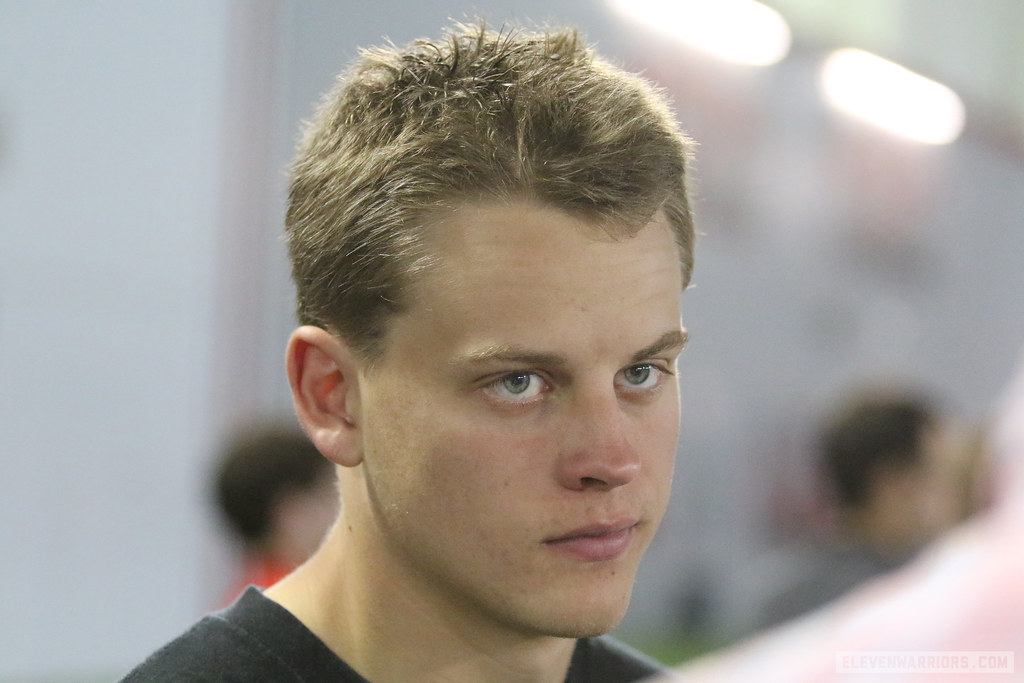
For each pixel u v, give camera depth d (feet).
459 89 10.11
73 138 36.60
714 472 56.65
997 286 75.10
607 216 9.36
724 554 56.13
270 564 24.66
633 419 9.99
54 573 35.88
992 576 4.18
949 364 71.56
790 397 60.75
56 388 36.29
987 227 74.54
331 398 10.71
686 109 54.39
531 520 9.51
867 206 65.46
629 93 10.36
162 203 38.70
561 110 9.70
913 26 66.23
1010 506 4.43
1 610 34.60
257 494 24.49
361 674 10.85
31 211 35.78
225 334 40.34
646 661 13.99
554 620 9.61
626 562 9.89
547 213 9.32
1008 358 75.61
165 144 38.63
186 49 38.91
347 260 10.14
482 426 9.52
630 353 9.57
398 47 11.60
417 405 9.73
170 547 38.55
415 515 9.87
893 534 24.32
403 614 10.60
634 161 9.67
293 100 41.39
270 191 41.52
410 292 9.66
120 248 37.76
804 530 57.62
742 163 58.13
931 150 69.67
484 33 11.09
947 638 4.14
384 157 10.02
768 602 25.35
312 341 10.64
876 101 65.36
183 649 11.05
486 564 9.68
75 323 36.65
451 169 9.53
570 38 11.05
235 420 40.70
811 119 61.46
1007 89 74.38
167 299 38.81
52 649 35.60
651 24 51.24
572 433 9.47
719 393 57.57
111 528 37.22
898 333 68.08
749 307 59.11
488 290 9.32
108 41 37.27
